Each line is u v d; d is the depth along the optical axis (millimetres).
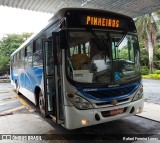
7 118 6797
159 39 29141
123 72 4781
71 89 4188
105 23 4723
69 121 4195
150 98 9883
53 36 4383
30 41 7695
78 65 4344
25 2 7473
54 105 5000
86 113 4191
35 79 6848
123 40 4926
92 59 4496
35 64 6836
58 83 4543
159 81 20672
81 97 4191
